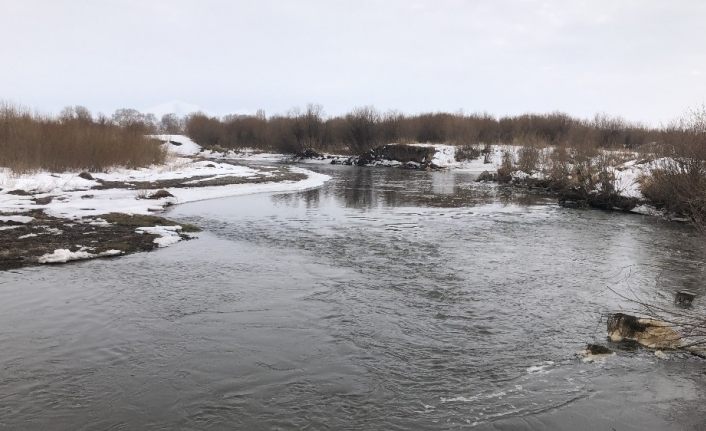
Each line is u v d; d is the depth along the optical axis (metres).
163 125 153.25
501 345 8.51
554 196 29.47
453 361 7.91
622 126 55.09
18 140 29.75
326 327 9.16
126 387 6.98
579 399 6.87
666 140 24.47
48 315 9.44
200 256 13.98
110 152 33.97
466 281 12.07
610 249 15.73
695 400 6.89
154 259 13.52
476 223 20.12
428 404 6.69
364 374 7.46
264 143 76.25
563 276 12.64
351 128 63.12
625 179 25.64
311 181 35.69
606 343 8.63
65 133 32.06
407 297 10.84
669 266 13.77
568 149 36.94
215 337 8.65
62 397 6.70
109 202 22.41
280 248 15.20
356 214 21.94
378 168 51.53
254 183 32.66
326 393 6.92
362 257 14.23
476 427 6.20
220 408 6.52
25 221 17.12
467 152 54.12
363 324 9.31
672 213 21.98
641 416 6.51
